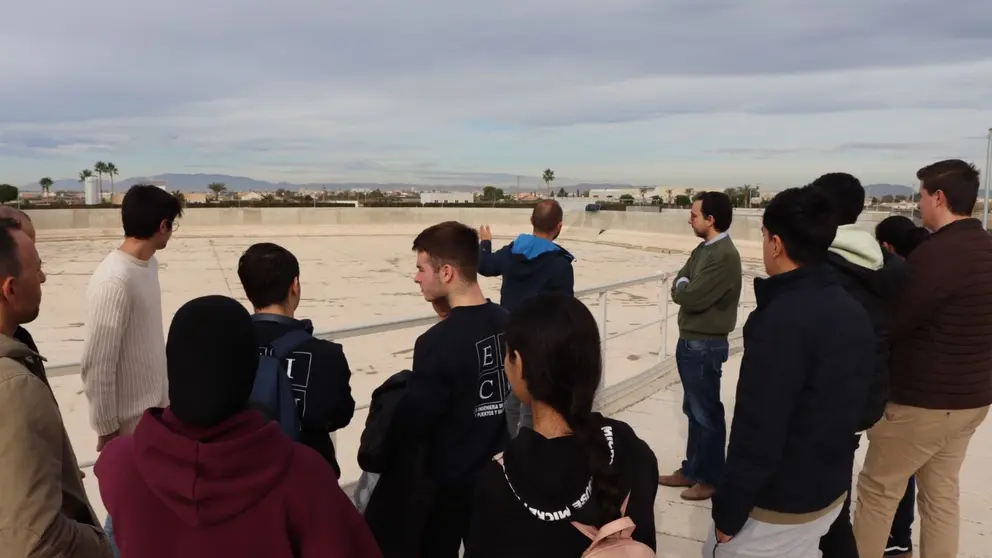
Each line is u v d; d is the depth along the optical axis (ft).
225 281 47.67
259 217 105.50
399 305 38.88
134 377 8.48
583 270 58.65
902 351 8.44
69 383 20.90
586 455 4.45
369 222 110.63
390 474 7.25
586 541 4.48
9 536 4.48
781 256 6.70
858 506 9.19
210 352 3.86
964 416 8.30
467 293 7.52
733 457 6.58
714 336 12.00
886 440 8.71
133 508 4.06
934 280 7.93
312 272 55.06
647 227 91.97
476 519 4.78
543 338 4.59
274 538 4.04
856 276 8.04
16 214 7.69
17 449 4.56
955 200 8.07
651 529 4.77
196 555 3.94
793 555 6.82
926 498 8.96
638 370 24.13
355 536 4.49
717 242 11.87
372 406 7.39
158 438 3.92
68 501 5.46
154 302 8.81
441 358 7.09
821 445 6.48
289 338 6.66
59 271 53.36
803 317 6.29
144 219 8.41
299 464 4.22
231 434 3.97
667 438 15.35
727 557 7.13
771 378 6.29
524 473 4.55
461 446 7.27
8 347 5.01
